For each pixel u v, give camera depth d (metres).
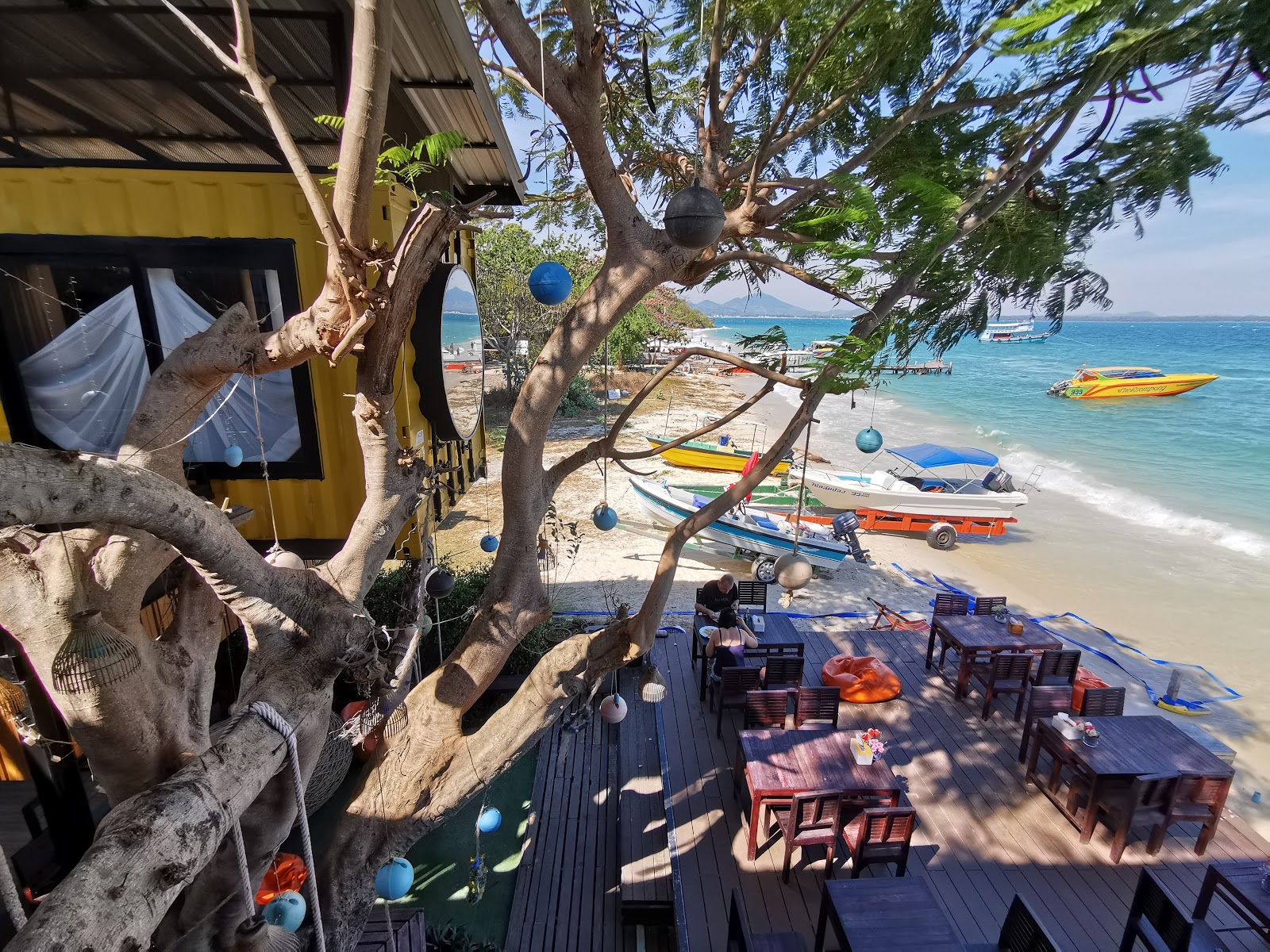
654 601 3.05
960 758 6.23
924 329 2.86
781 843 5.19
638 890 4.91
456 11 2.87
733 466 19.22
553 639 8.04
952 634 7.42
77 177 3.86
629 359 32.25
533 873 5.36
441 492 4.93
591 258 22.48
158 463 2.37
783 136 2.78
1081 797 5.41
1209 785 5.04
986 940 4.40
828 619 10.80
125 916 1.21
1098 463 20.67
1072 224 2.82
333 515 4.47
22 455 1.39
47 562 2.26
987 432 25.16
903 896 3.91
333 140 5.77
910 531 14.92
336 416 4.30
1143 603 11.39
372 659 2.46
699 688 7.51
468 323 4.61
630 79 3.81
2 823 4.86
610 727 6.95
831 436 24.69
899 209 2.45
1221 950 3.95
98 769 2.41
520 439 2.95
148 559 2.48
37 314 4.01
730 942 4.21
